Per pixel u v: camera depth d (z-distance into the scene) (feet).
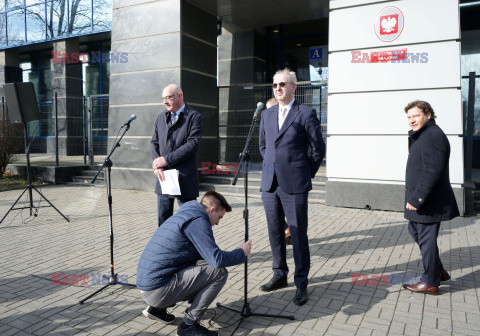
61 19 49.39
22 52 57.82
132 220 20.49
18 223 19.92
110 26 45.85
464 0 33.04
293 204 10.41
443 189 10.35
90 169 36.29
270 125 10.93
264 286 11.24
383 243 15.78
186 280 8.34
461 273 12.49
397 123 21.36
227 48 38.60
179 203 12.50
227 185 28.12
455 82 19.92
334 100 22.79
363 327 9.13
